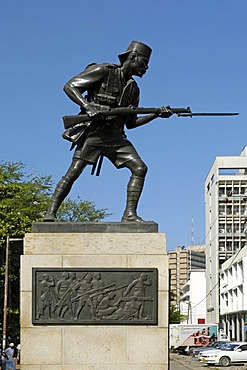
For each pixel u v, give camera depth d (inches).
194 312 4734.3
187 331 2839.6
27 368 465.7
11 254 1584.6
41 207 1684.3
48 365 466.6
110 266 477.1
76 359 467.5
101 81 506.0
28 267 475.2
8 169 1786.4
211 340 2812.5
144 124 517.7
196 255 6683.1
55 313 470.6
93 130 509.4
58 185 507.8
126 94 506.9
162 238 480.7
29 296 472.7
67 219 1979.6
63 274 474.3
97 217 2006.6
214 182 3890.3
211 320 3922.2
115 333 470.6
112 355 468.8
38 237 479.2
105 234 480.7
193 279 4778.5
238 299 3041.3
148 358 468.8
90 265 477.1
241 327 3043.8
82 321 469.4
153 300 472.7
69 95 498.0
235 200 3806.6
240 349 1937.7
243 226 3784.5
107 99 504.1
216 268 3764.8
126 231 484.1
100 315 470.6
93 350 468.8
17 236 1533.0
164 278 476.4
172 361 2209.6
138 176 508.4
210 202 4065.0
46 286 472.4
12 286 1617.9
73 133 509.7
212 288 3912.4
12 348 1309.1
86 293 472.4
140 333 470.9
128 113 503.5
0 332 1617.9
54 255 476.7
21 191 1675.7
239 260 3014.3
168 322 472.4
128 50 506.6
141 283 474.0
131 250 478.9
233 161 3833.7
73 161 510.6
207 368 1797.5
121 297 473.1
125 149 514.0
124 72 508.4
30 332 469.1
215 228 3823.8
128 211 503.5
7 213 1563.7
